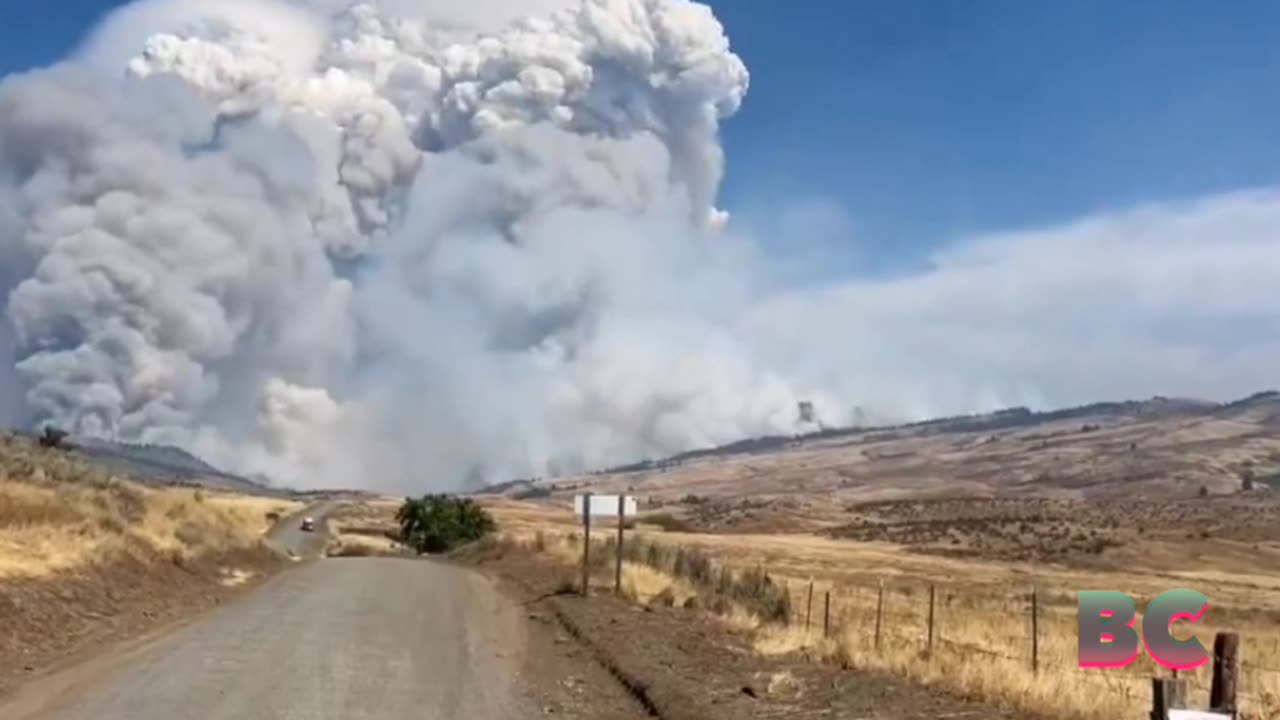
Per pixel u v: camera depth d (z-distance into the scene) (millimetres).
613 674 18562
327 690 15664
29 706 13633
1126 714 13961
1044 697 14625
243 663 17750
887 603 39938
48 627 20219
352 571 45906
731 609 27781
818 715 14109
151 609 25031
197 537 41500
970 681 15719
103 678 15766
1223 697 10094
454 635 23531
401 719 13930
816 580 62562
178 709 13688
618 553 32656
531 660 20172
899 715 14055
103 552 28234
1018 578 82812
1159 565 124625
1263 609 54562
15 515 28828
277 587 35031
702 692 15750
